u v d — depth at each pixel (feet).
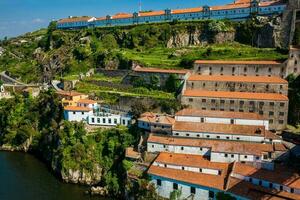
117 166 380.37
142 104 434.71
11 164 449.06
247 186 291.38
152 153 360.28
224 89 439.63
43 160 463.83
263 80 426.51
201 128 373.81
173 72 476.13
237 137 361.51
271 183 289.33
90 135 417.28
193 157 340.80
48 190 369.50
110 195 360.28
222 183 301.22
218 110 416.46
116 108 463.01
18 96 611.47
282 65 445.78
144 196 325.62
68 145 411.54
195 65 485.56
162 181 323.78
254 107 404.16
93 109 457.27
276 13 627.05
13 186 377.91
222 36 652.48
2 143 528.63
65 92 515.91
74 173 389.19
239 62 465.88
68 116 449.89
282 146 340.39
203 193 304.09
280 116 396.98
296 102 403.95
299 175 296.92
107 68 627.05
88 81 561.84
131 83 518.37
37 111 542.98
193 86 452.35
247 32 631.97
